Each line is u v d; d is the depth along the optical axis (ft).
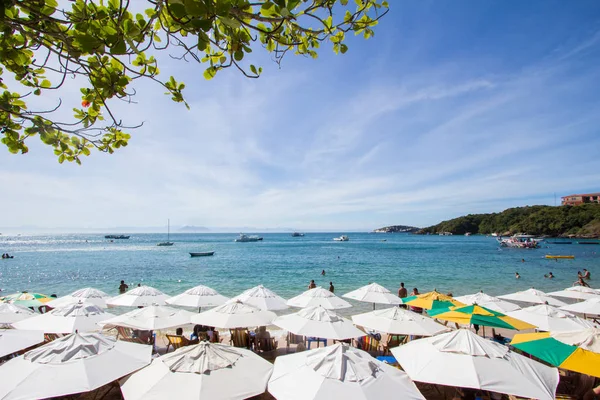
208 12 4.99
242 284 88.28
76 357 17.75
